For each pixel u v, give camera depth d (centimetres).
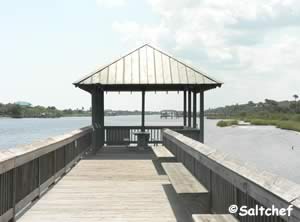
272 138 3045
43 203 574
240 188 329
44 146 609
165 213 521
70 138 852
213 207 470
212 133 3800
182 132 1180
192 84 1144
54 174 714
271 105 12325
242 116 11169
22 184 511
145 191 660
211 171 482
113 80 1154
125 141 1377
